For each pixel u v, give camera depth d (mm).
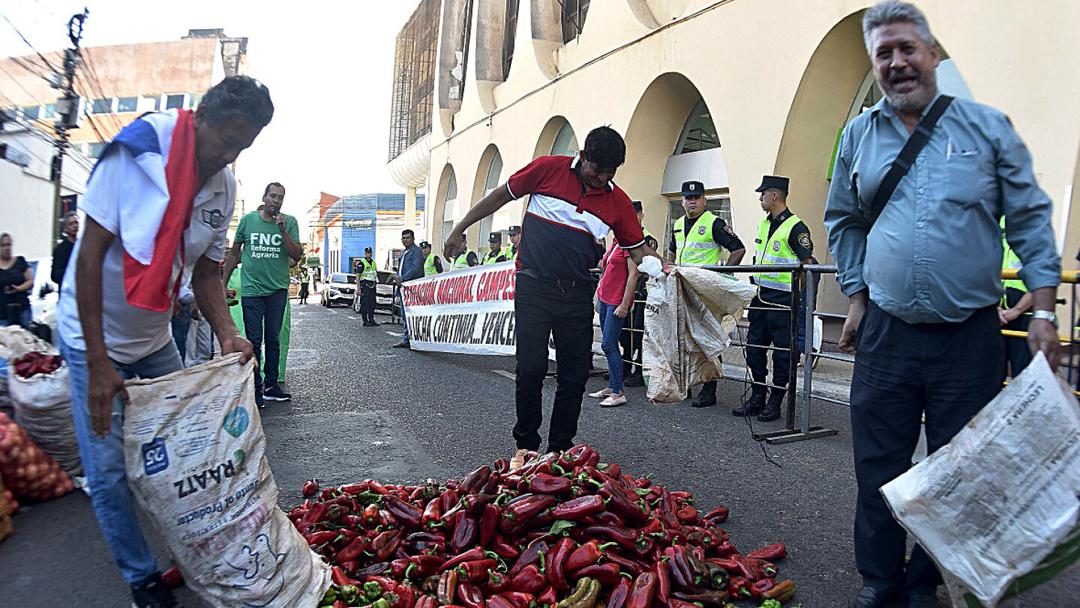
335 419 6348
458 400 7238
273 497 2666
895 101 2637
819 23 9156
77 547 3637
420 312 11297
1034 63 6719
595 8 14914
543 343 4570
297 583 2643
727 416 6551
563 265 4496
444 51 26641
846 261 3068
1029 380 2324
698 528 3391
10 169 12180
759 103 10219
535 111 17922
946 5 7520
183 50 46094
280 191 6836
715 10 11133
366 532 3297
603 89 14555
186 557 2449
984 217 2566
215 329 2898
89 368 2441
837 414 6680
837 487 4500
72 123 13727
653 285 5422
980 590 2330
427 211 28453
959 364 2656
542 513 3090
